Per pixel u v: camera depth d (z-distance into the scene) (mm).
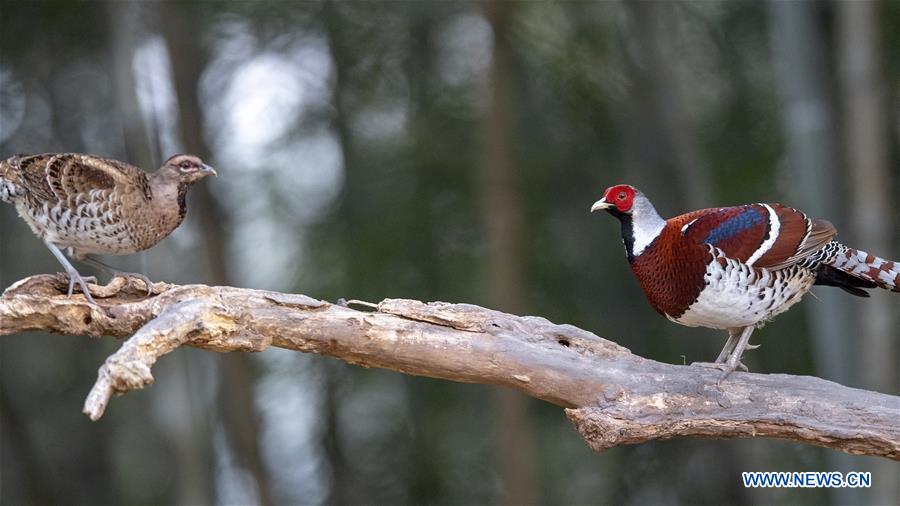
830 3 12445
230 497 18766
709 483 17719
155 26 15594
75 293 7539
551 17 16000
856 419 6984
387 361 7301
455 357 7223
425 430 17734
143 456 20953
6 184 8352
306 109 17109
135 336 6566
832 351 12156
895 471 11664
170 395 16969
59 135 19688
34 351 20719
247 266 17203
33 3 17125
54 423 21109
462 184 16797
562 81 16375
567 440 18125
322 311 7223
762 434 7141
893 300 13039
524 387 7277
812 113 12406
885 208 11453
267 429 18203
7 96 18766
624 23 16578
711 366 7309
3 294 7430
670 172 15883
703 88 18109
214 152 17125
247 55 17219
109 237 8508
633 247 7891
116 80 14758
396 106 17891
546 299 17188
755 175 16156
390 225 16609
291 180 17000
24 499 20266
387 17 17328
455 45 17969
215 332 6969
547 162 17250
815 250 7656
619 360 7273
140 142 14609
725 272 7488
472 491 18297
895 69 15125
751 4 16719
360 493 18609
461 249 16906
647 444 17734
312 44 17609
